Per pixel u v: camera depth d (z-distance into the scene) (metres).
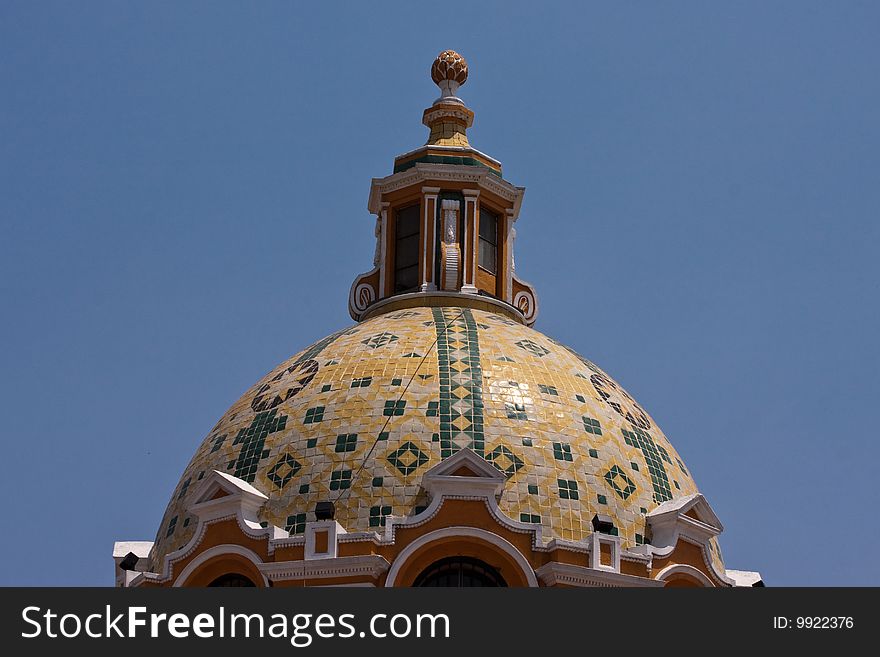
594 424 81.62
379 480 77.69
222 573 78.50
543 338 86.94
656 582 77.56
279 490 78.88
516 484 77.88
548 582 75.81
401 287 92.31
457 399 80.31
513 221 94.31
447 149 93.38
